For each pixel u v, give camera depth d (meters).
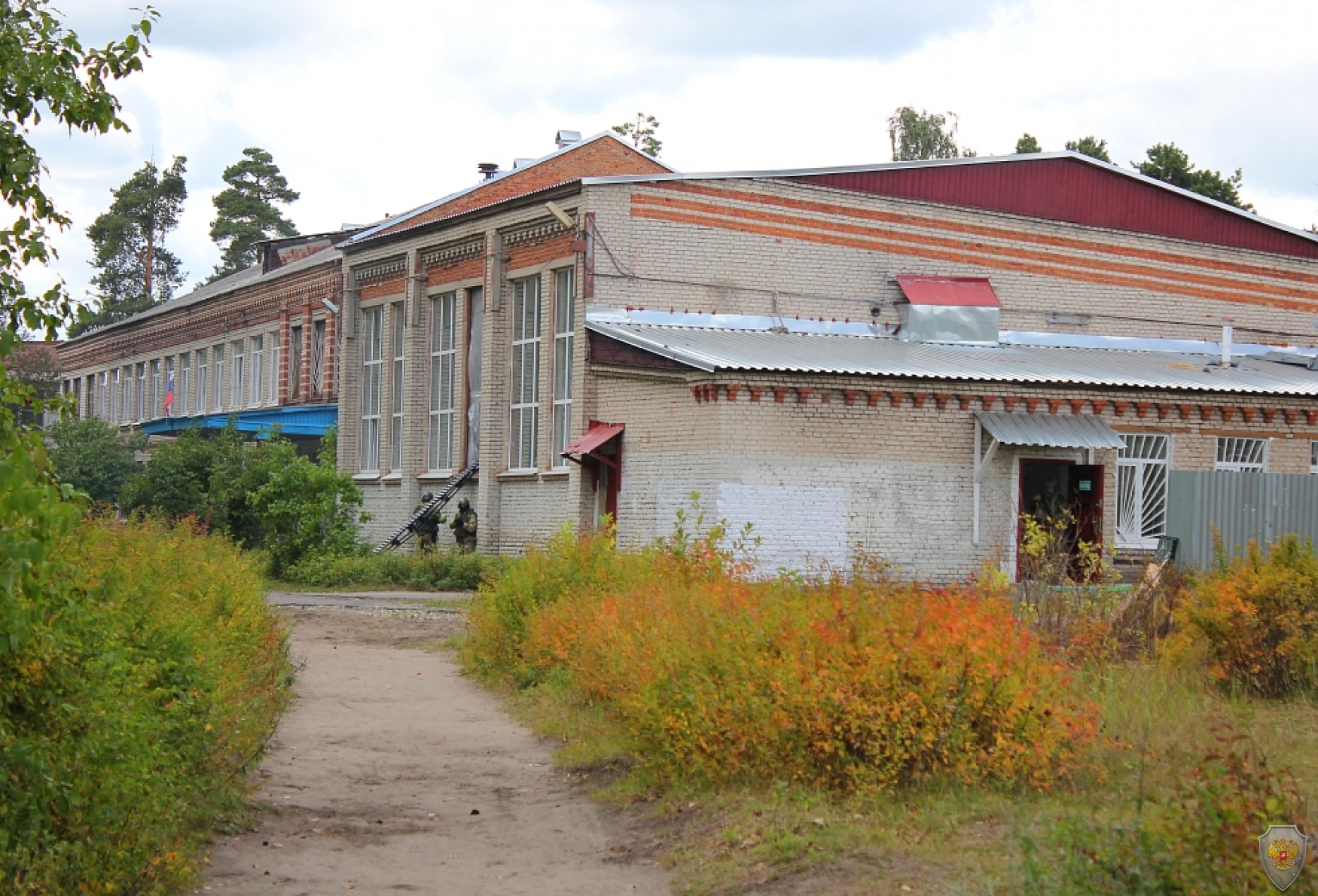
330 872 8.52
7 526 5.90
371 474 38.41
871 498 25.53
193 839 8.71
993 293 32.03
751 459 24.95
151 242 87.94
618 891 8.08
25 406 6.78
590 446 27.83
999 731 9.24
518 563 17.84
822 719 9.16
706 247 30.05
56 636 7.11
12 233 7.55
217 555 16.33
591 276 29.09
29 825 6.67
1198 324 35.00
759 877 7.74
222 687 10.34
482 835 9.49
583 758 11.59
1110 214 34.09
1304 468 28.72
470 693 15.85
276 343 48.50
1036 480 28.25
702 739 9.70
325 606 25.28
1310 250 36.22
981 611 9.96
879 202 31.64
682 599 12.84
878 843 7.96
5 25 8.48
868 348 29.20
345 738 13.01
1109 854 6.38
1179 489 23.47
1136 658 14.29
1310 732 10.97
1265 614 13.10
